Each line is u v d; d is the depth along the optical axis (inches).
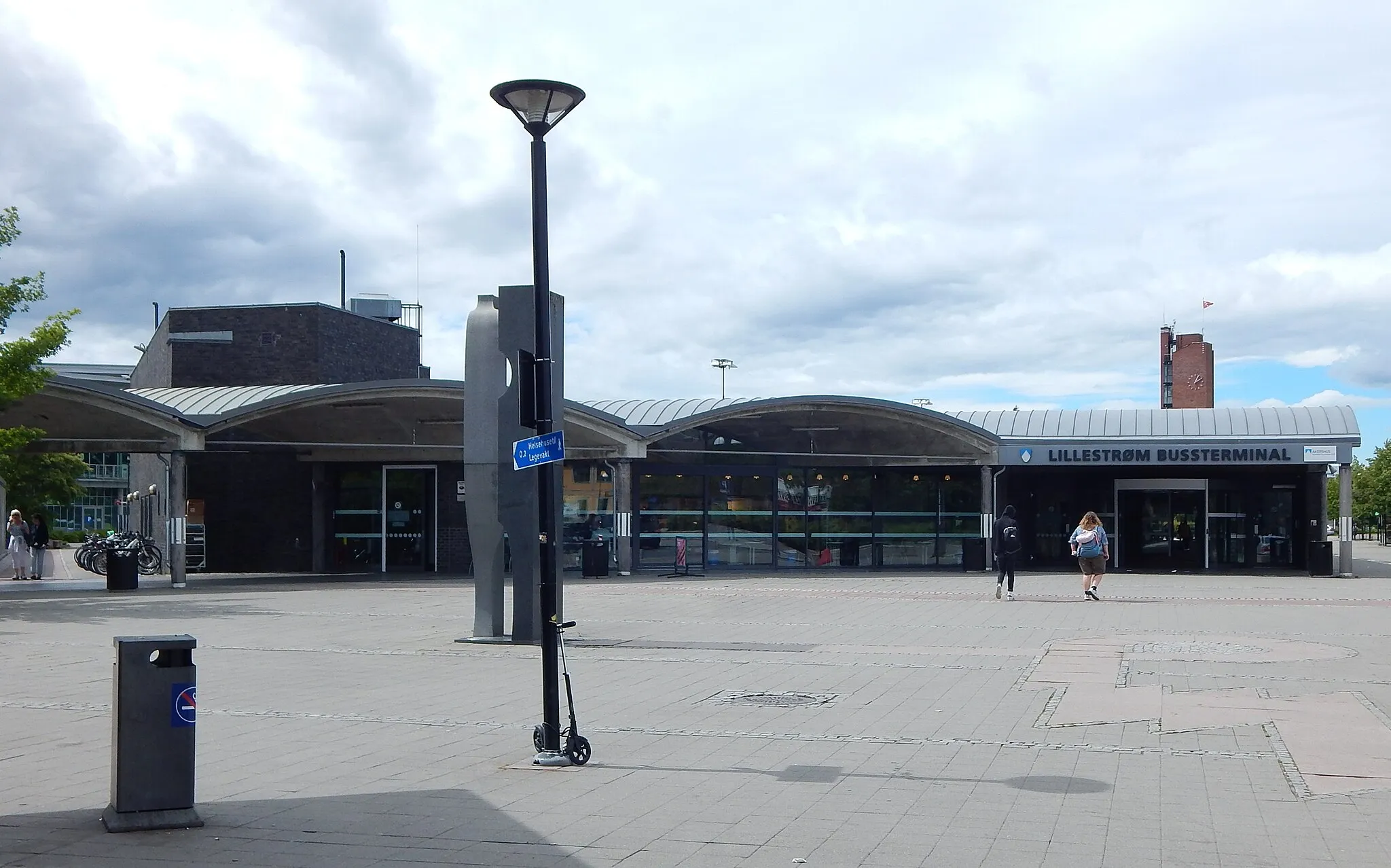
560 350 662.5
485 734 410.6
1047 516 1491.1
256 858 264.7
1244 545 1438.2
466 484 681.6
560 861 261.7
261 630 749.9
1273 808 305.3
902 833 282.8
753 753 378.3
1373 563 1729.8
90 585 1220.5
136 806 287.7
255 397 1241.4
